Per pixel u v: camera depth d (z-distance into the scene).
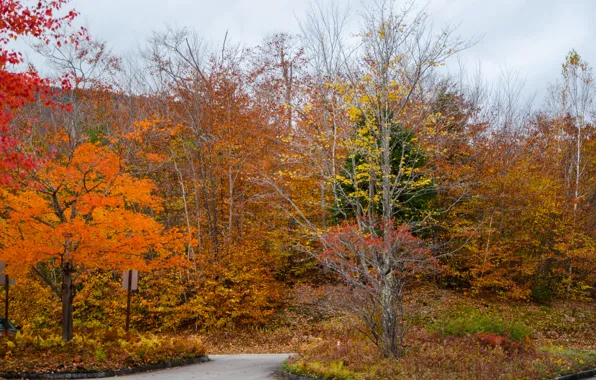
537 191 29.83
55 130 22.48
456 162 28.48
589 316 29.86
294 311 29.19
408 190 21.66
